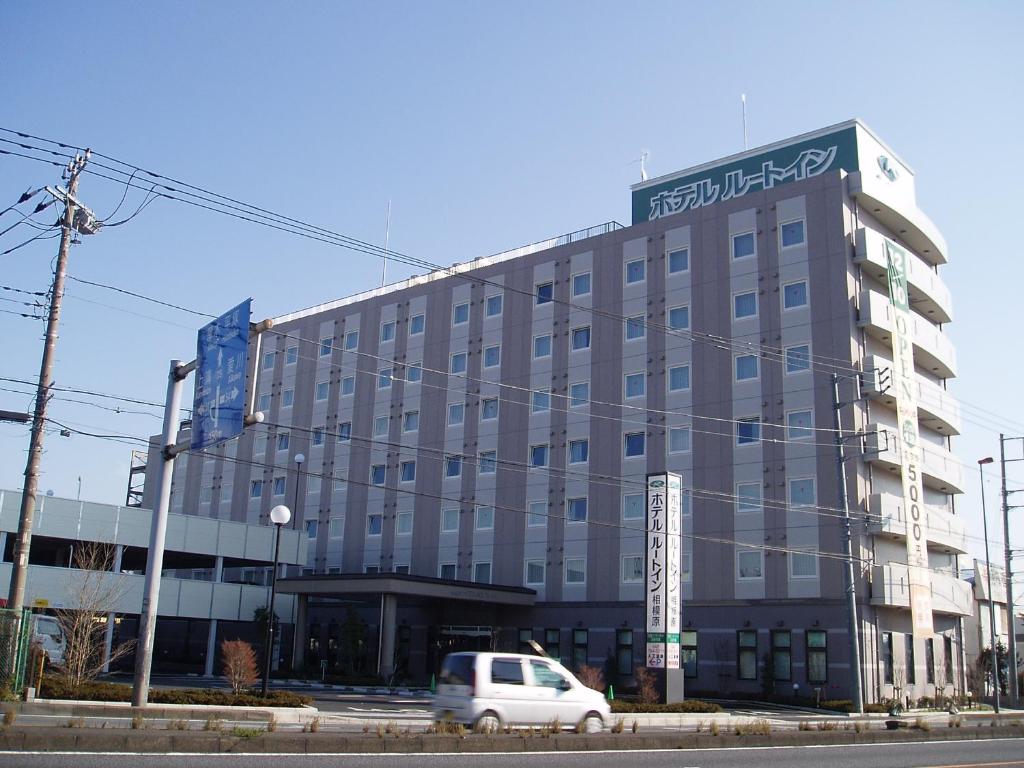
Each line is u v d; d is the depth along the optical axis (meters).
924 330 48.75
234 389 19.42
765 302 46.16
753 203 47.72
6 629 22.48
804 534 42.62
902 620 44.41
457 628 52.12
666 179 52.72
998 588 61.38
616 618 47.31
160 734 15.31
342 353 63.84
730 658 43.44
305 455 63.88
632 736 19.48
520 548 51.78
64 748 14.02
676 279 49.34
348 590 46.31
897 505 43.66
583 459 50.56
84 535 43.38
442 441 56.81
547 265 54.72
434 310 59.62
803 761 17.77
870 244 44.75
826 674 40.78
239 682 29.14
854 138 46.78
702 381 47.25
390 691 41.91
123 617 49.31
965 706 44.94
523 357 54.34
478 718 20.34
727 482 45.38
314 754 15.17
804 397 44.00
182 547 48.22
